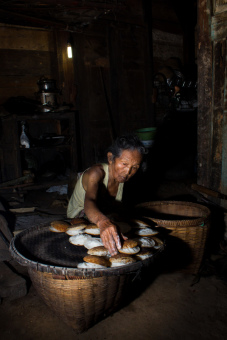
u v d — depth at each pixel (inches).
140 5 231.0
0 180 204.5
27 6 173.0
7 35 203.3
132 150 77.2
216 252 120.0
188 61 275.0
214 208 125.6
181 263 103.1
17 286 93.0
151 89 244.4
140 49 237.1
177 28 266.1
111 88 230.2
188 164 236.1
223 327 80.4
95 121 226.5
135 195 198.5
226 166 121.0
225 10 112.9
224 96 118.1
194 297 93.4
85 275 62.9
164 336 77.4
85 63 218.2
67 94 225.9
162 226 96.7
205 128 128.3
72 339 76.9
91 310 73.2
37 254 75.7
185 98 243.6
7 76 207.3
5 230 127.4
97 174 86.1
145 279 103.2
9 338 77.5
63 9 179.6
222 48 116.3
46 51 217.3
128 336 77.6
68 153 225.8
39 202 182.5
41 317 85.4
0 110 195.2
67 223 91.6
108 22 217.8
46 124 226.4
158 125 259.3
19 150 186.5
